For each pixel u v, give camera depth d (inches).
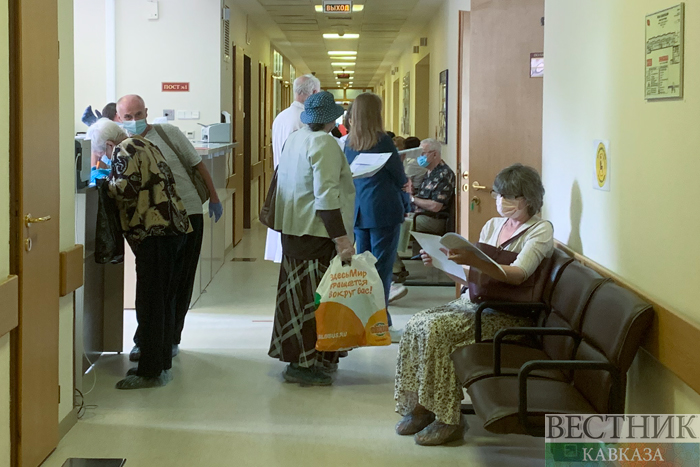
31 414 110.0
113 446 123.4
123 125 164.6
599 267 114.6
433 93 407.2
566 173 136.8
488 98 211.2
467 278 128.7
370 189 182.4
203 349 183.0
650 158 95.1
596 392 94.7
